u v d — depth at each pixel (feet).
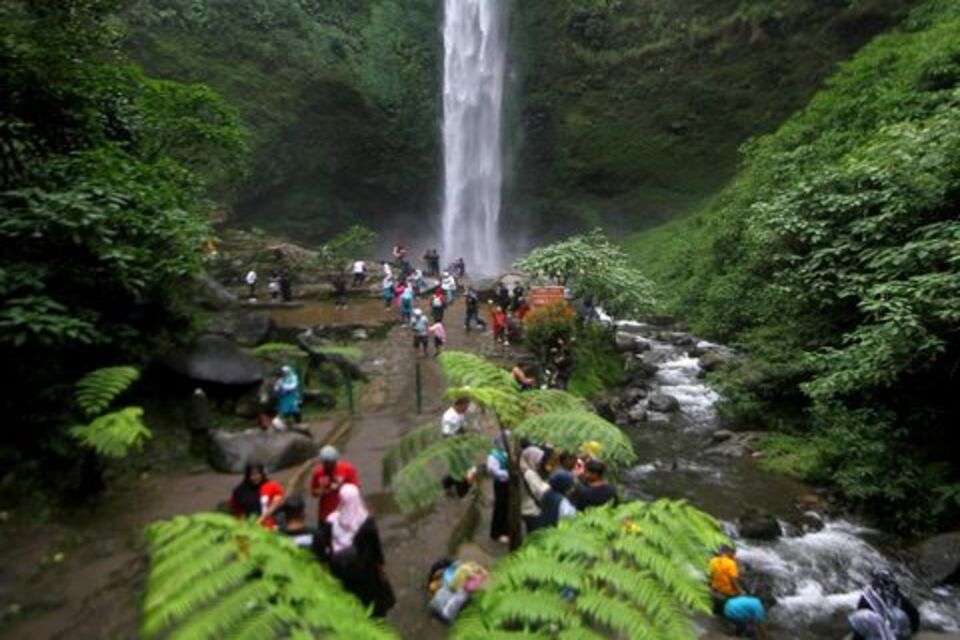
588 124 140.26
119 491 26.78
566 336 52.21
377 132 138.41
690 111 127.85
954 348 34.01
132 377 24.73
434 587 18.47
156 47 106.93
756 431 46.19
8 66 31.65
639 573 6.24
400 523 25.17
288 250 88.69
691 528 7.14
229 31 119.14
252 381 36.09
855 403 39.78
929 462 34.65
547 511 16.44
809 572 28.58
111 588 19.42
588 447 18.31
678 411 51.24
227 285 80.18
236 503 18.80
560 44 143.84
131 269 28.50
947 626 24.85
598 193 141.08
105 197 28.48
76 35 37.50
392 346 56.75
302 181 128.67
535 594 6.04
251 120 116.26
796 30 112.68
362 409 40.96
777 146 73.82
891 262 36.24
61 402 26.04
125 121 40.29
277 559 5.76
